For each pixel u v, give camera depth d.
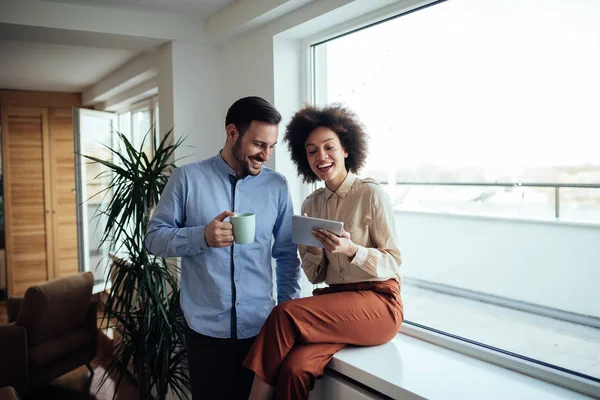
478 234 3.31
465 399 1.39
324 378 1.75
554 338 2.20
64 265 6.21
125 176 2.62
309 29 2.50
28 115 5.87
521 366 1.59
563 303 2.74
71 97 6.03
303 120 1.82
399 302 1.72
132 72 4.07
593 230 2.58
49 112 5.98
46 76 4.86
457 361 1.69
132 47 3.23
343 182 1.79
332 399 1.73
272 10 2.44
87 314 3.77
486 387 1.48
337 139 1.78
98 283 4.97
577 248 2.68
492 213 3.15
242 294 1.72
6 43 3.59
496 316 2.61
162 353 2.56
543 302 2.84
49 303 3.24
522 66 2.15
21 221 5.98
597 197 2.41
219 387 1.72
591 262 2.63
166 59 3.15
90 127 4.90
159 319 2.58
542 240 2.86
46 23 2.71
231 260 1.72
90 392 3.53
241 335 1.72
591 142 1.89
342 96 2.63
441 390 1.45
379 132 2.64
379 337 1.69
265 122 1.61
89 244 4.94
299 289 1.96
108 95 5.08
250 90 2.86
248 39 2.85
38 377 3.28
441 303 2.88
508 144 2.45
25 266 6.03
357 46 2.57
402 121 2.68
